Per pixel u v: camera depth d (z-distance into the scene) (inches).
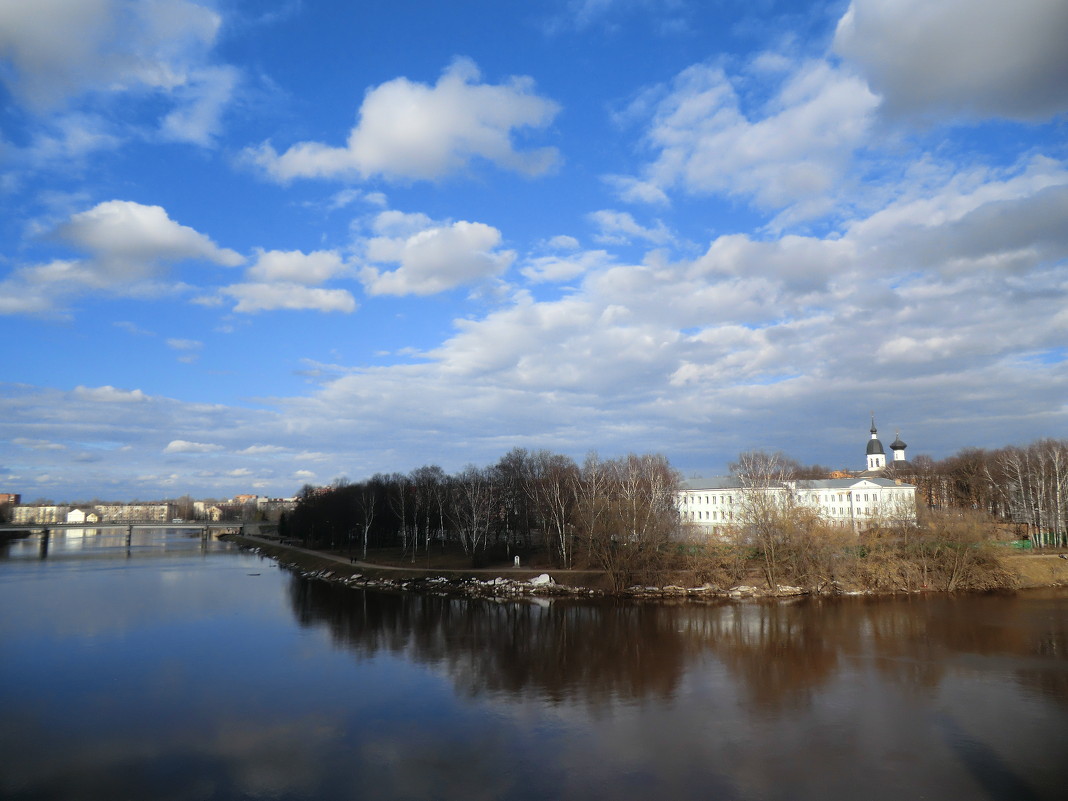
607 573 4313.5
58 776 1574.8
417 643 2925.7
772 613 3577.8
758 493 4525.1
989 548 4340.6
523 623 3390.7
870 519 4781.0
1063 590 4249.5
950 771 1562.5
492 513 6117.1
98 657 2664.9
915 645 2807.6
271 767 1616.6
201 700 2117.4
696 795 1449.3
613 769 1584.6
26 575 5605.3
